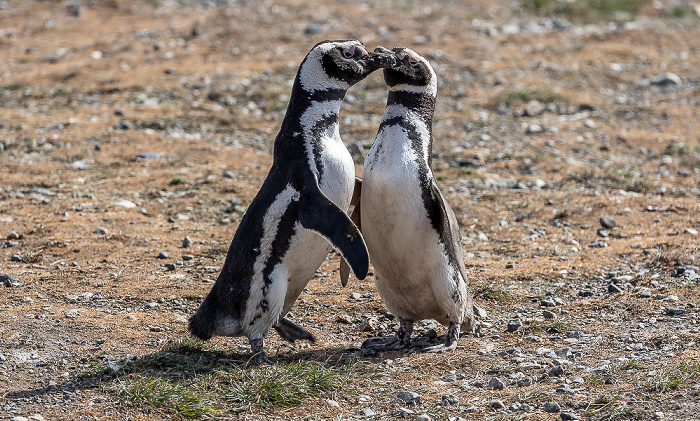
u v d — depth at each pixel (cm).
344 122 2947
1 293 1536
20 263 1723
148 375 1177
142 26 4388
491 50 3906
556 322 1396
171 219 2058
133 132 2769
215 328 1270
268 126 2927
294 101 1283
